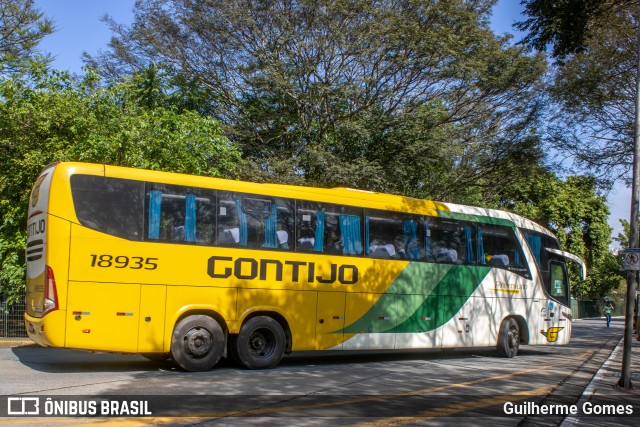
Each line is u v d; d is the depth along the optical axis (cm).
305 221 1281
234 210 1192
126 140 1728
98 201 1058
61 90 1891
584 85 2069
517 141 2742
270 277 1213
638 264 1135
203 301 1132
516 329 1658
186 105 2691
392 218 1422
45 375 1028
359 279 1337
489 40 2644
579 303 5975
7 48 2619
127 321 1056
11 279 1759
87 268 1032
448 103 2742
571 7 1353
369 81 2547
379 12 2533
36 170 1789
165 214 1115
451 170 2806
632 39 1962
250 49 2662
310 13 2531
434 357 1606
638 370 1439
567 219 5597
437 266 1485
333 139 2597
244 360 1174
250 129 2728
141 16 2702
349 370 1241
